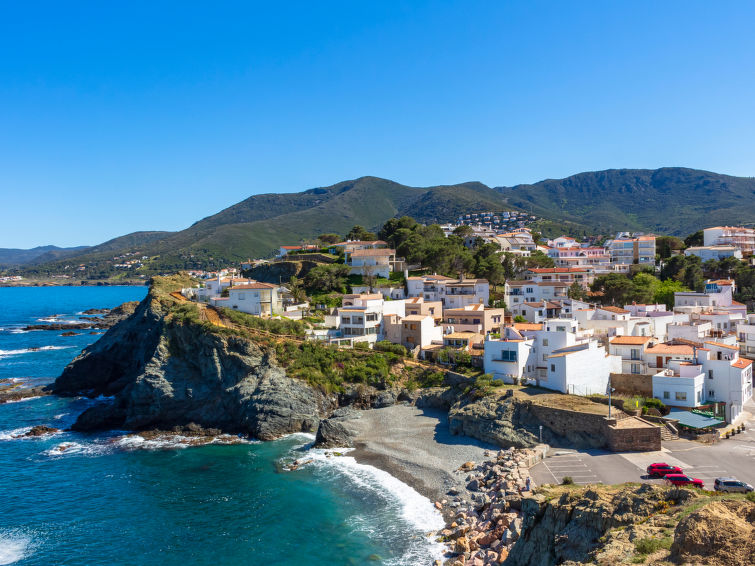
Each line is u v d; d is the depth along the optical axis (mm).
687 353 78875
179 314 99000
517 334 90812
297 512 57969
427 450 72562
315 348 99750
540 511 39188
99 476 69375
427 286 140500
